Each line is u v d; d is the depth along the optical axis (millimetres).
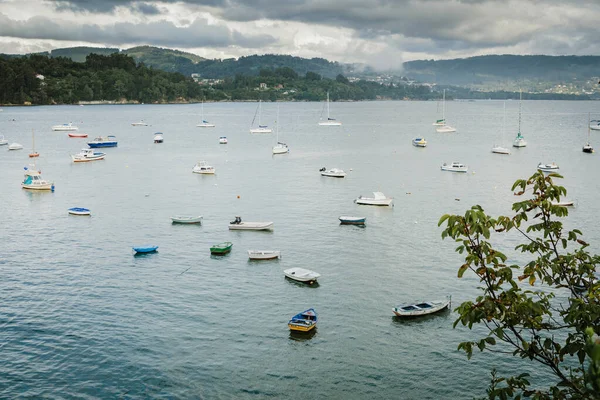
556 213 22484
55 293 71125
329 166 186125
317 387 50812
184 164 188875
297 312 66188
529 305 21016
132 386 50562
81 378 51594
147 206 122750
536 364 54281
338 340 59438
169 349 57031
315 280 76250
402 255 87062
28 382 50719
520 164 189125
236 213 116125
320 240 95812
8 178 160500
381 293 71812
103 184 150750
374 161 198750
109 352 56188
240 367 53938
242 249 90750
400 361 55250
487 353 56344
